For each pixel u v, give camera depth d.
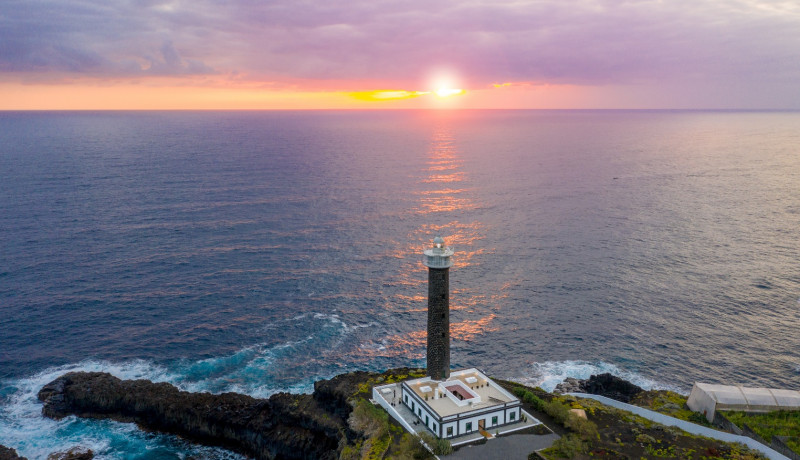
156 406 89.31
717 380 100.62
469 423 72.31
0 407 92.12
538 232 186.00
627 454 69.25
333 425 81.69
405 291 137.00
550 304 130.62
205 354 107.56
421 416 75.56
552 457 67.31
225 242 168.75
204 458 83.75
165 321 119.38
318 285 139.25
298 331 116.75
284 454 82.56
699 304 129.75
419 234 181.38
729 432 76.88
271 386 98.38
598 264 155.75
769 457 69.00
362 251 164.12
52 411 91.12
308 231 182.00
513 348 111.75
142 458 82.88
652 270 151.12
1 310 121.31
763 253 164.38
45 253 154.62
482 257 160.62
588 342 113.88
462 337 115.81
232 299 130.12
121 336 113.12
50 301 126.25
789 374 101.94
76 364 103.31
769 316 123.62
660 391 93.19
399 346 112.06
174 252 158.75
